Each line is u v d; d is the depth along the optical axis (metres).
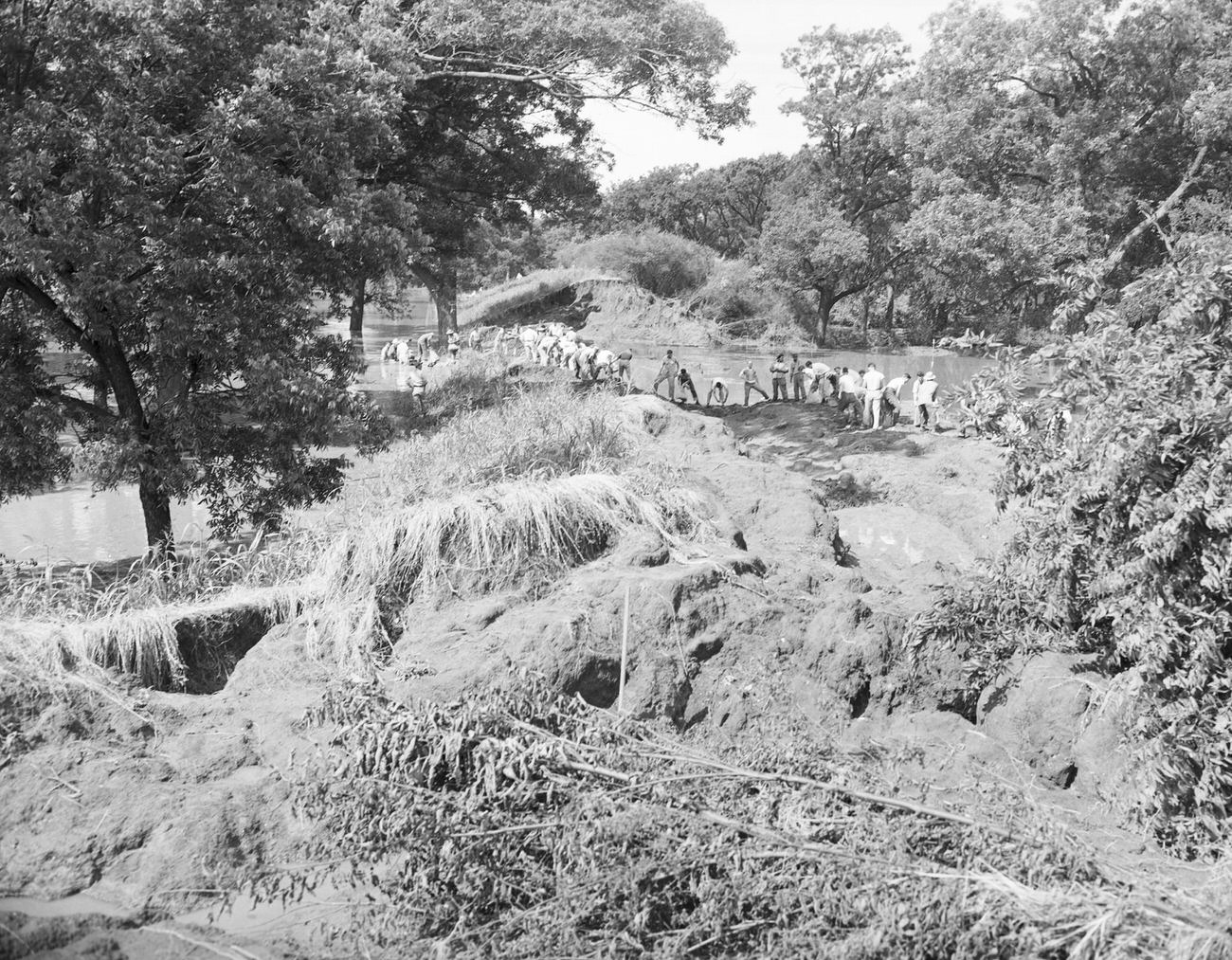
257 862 5.50
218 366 13.96
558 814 5.15
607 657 6.96
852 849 4.68
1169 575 6.00
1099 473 6.25
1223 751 5.67
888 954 4.28
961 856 4.73
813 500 10.65
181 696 6.88
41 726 6.27
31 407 13.39
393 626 7.69
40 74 13.61
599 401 12.91
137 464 13.26
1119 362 6.49
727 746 6.31
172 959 4.72
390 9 22.58
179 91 13.88
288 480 13.92
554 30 25.00
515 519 8.06
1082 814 6.15
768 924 4.59
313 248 15.30
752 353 59.66
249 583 8.73
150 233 13.30
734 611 7.53
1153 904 4.36
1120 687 6.30
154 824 5.61
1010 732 7.01
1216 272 6.35
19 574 8.88
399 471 10.20
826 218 62.50
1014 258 36.81
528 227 36.12
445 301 41.94
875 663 7.43
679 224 109.81
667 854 4.79
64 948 4.78
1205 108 34.00
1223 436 5.89
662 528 8.63
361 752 5.45
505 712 5.61
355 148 16.39
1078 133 37.81
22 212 12.77
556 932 4.60
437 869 5.05
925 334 67.94
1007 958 4.28
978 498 13.40
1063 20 37.84
